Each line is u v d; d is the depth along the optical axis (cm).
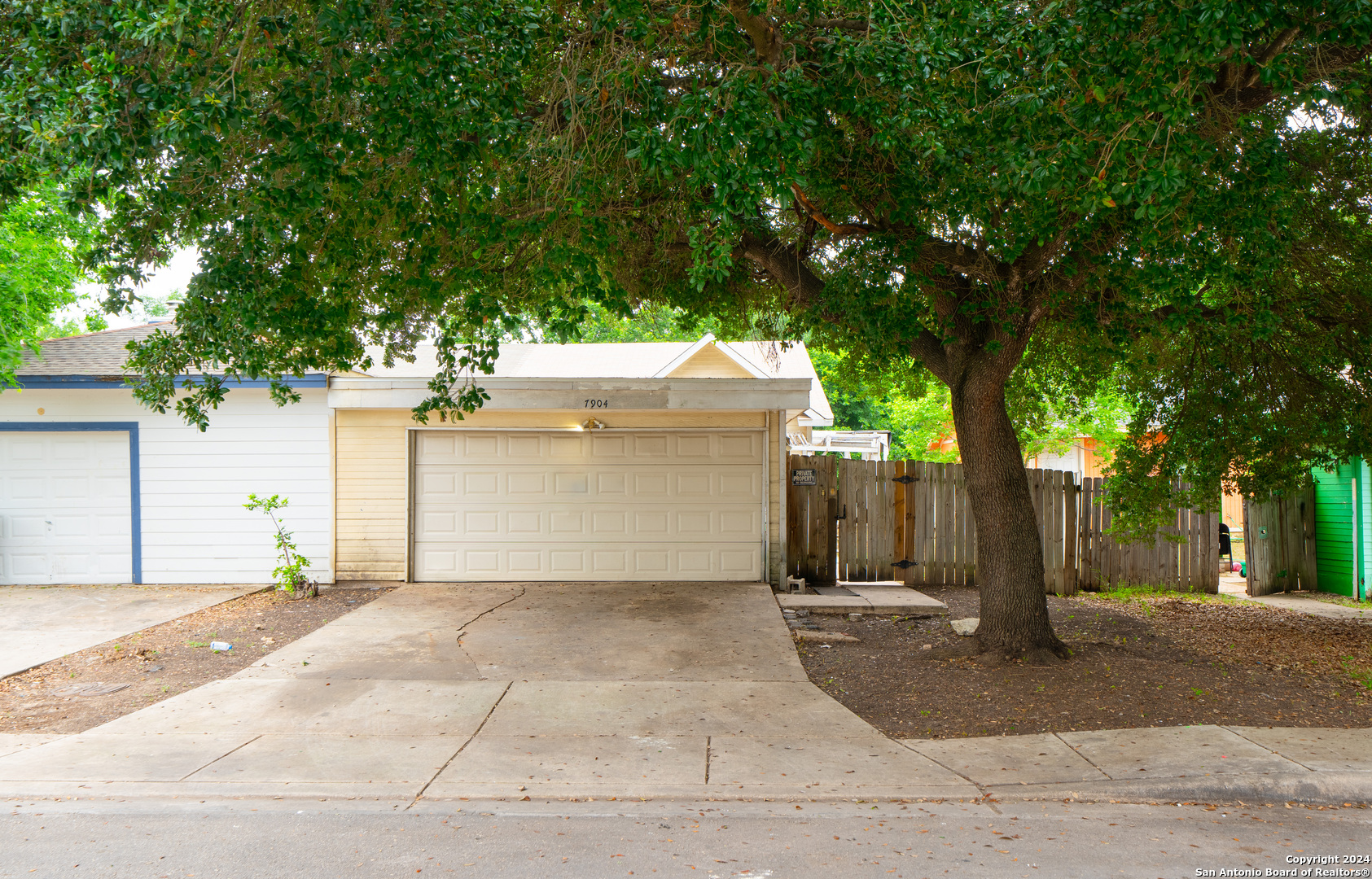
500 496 1249
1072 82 561
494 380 1180
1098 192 555
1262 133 627
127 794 510
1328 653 853
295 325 678
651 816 479
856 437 2405
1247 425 934
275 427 1237
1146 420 1023
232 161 638
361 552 1237
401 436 1241
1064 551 1280
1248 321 709
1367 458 929
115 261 717
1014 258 716
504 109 596
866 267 769
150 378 806
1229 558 1559
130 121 510
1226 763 530
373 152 646
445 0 534
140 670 802
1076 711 645
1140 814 479
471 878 403
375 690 725
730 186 541
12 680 768
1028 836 448
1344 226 789
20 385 1202
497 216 648
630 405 1180
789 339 1143
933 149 592
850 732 621
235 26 548
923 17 594
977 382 800
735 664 812
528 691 726
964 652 822
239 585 1225
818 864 416
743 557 1250
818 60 646
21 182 534
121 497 1239
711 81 710
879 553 1291
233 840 446
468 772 543
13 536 1234
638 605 1077
